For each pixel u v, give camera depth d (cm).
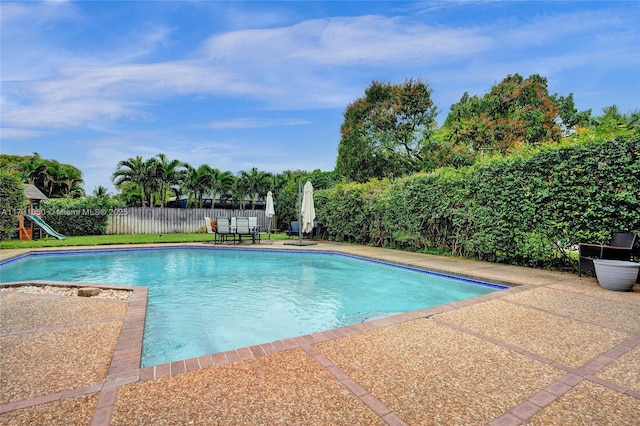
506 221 830
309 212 1429
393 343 337
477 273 721
